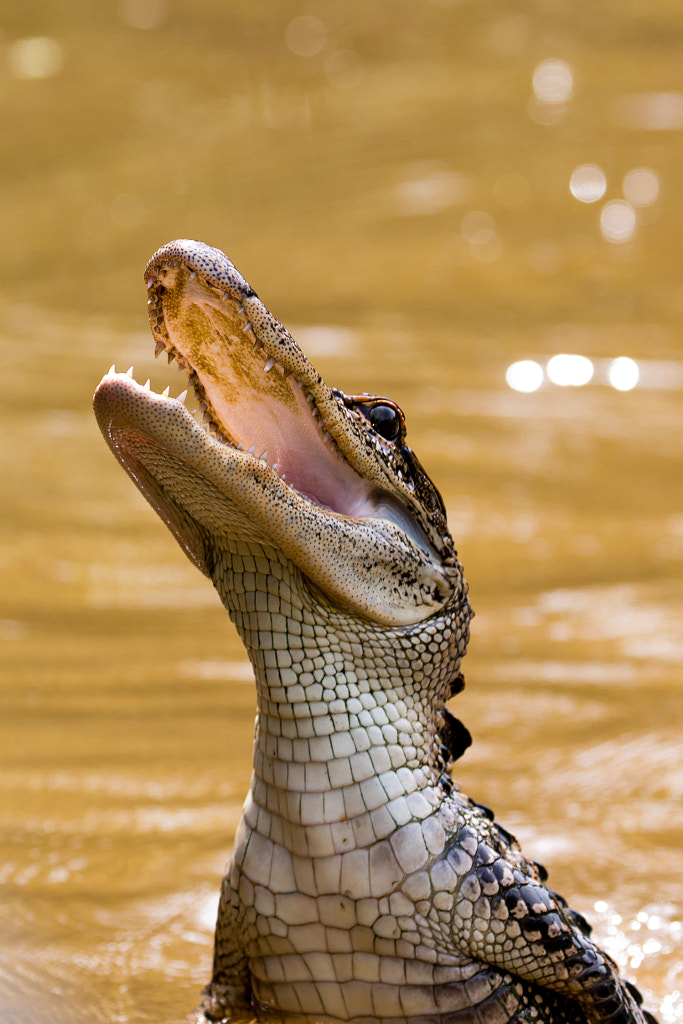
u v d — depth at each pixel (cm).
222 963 966
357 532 898
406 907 895
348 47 6103
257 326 857
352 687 909
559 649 1902
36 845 1373
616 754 1603
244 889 918
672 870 1350
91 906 1260
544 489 2567
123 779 1520
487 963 919
